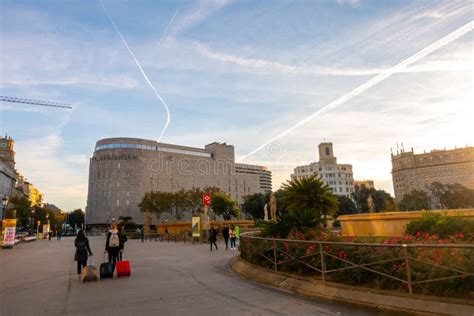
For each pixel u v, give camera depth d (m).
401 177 156.25
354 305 6.70
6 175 109.50
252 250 11.81
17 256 20.20
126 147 117.12
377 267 7.12
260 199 90.50
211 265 14.00
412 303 6.07
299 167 148.88
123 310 6.79
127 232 59.72
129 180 114.19
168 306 7.03
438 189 83.81
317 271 8.78
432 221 12.72
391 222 17.31
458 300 5.67
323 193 17.08
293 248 9.57
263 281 9.77
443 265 6.05
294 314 6.19
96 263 16.34
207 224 32.78
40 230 101.44
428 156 147.25
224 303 7.18
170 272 12.15
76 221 145.00
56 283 10.23
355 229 19.58
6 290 9.21
